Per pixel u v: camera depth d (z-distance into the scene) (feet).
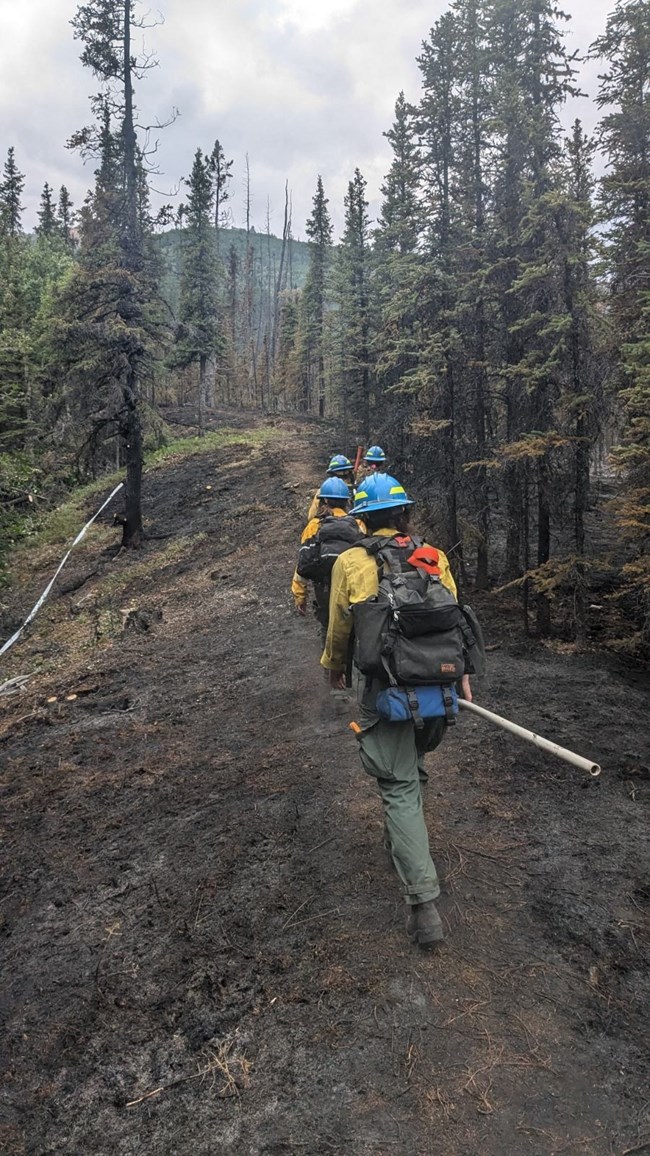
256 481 76.07
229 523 60.34
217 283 132.67
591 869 12.06
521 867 12.21
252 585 39.73
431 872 9.84
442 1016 9.12
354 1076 8.41
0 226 167.84
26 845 16.12
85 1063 9.47
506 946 10.29
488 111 32.55
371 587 10.29
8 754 22.41
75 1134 8.42
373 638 9.83
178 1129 8.18
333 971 10.14
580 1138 7.38
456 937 10.51
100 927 12.54
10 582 61.57
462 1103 7.88
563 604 29.09
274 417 148.77
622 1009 9.05
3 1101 9.14
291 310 195.11
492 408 33.04
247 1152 7.69
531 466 27.20
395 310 34.88
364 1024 9.14
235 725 21.27
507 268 29.96
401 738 10.19
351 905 11.59
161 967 11.09
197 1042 9.42
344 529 18.84
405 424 35.06
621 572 24.09
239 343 273.33
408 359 36.45
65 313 54.70
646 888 11.48
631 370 21.47
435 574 10.27
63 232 222.48
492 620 29.45
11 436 89.20
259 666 26.40
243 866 13.41
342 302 75.46
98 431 59.82
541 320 26.00
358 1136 7.64
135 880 13.83
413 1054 8.59
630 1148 7.23
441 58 32.60
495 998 9.34
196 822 15.65
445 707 9.93
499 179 30.91
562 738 17.60
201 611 37.27
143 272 55.62
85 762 20.59
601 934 10.43
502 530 45.14
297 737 19.39
